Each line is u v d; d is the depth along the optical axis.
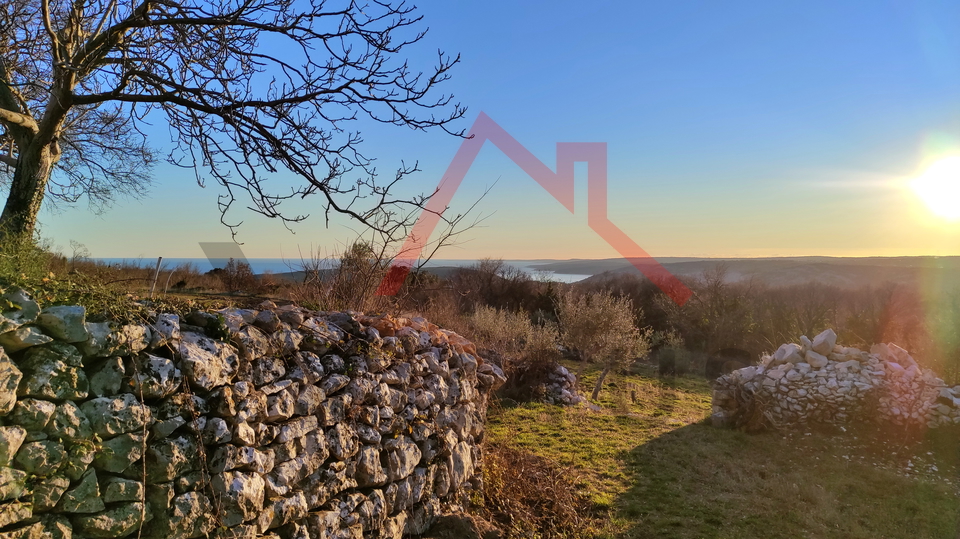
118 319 2.41
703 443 9.12
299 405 3.28
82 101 3.94
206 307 3.22
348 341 3.97
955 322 12.66
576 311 15.38
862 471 7.86
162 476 2.44
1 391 1.93
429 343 5.04
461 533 4.42
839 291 26.09
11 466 1.96
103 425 2.24
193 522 2.52
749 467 7.88
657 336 22.67
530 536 4.89
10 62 4.98
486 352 12.52
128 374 2.39
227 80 3.94
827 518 6.00
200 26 3.88
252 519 2.81
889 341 15.88
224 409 2.72
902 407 9.50
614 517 5.78
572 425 9.90
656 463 7.87
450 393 5.11
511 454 6.91
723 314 21.62
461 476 5.05
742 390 10.64
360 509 3.67
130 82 4.13
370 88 4.12
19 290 2.18
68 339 2.20
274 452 3.04
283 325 3.39
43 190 4.21
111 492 2.24
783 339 19.88
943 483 7.42
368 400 3.96
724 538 5.39
